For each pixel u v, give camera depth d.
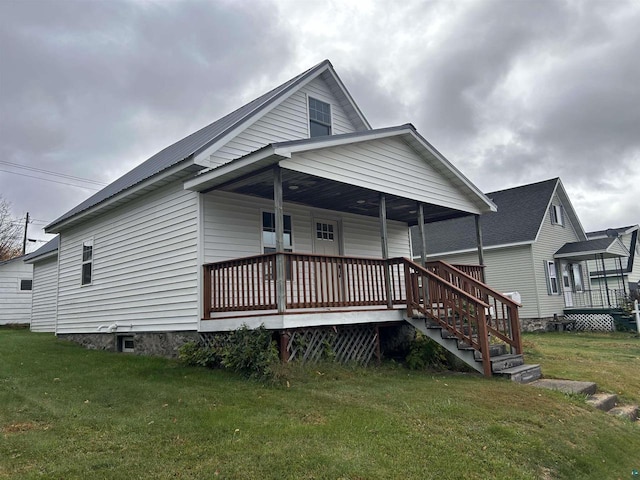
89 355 9.55
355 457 3.76
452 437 4.33
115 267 10.63
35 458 3.70
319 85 11.60
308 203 10.24
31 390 6.04
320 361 7.38
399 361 8.58
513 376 7.05
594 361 9.98
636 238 26.97
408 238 13.23
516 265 20.44
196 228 8.34
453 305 7.90
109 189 13.23
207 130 12.60
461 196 11.05
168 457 3.74
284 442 4.05
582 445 4.62
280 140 10.15
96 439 4.15
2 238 38.62
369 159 8.59
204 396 5.62
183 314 8.45
